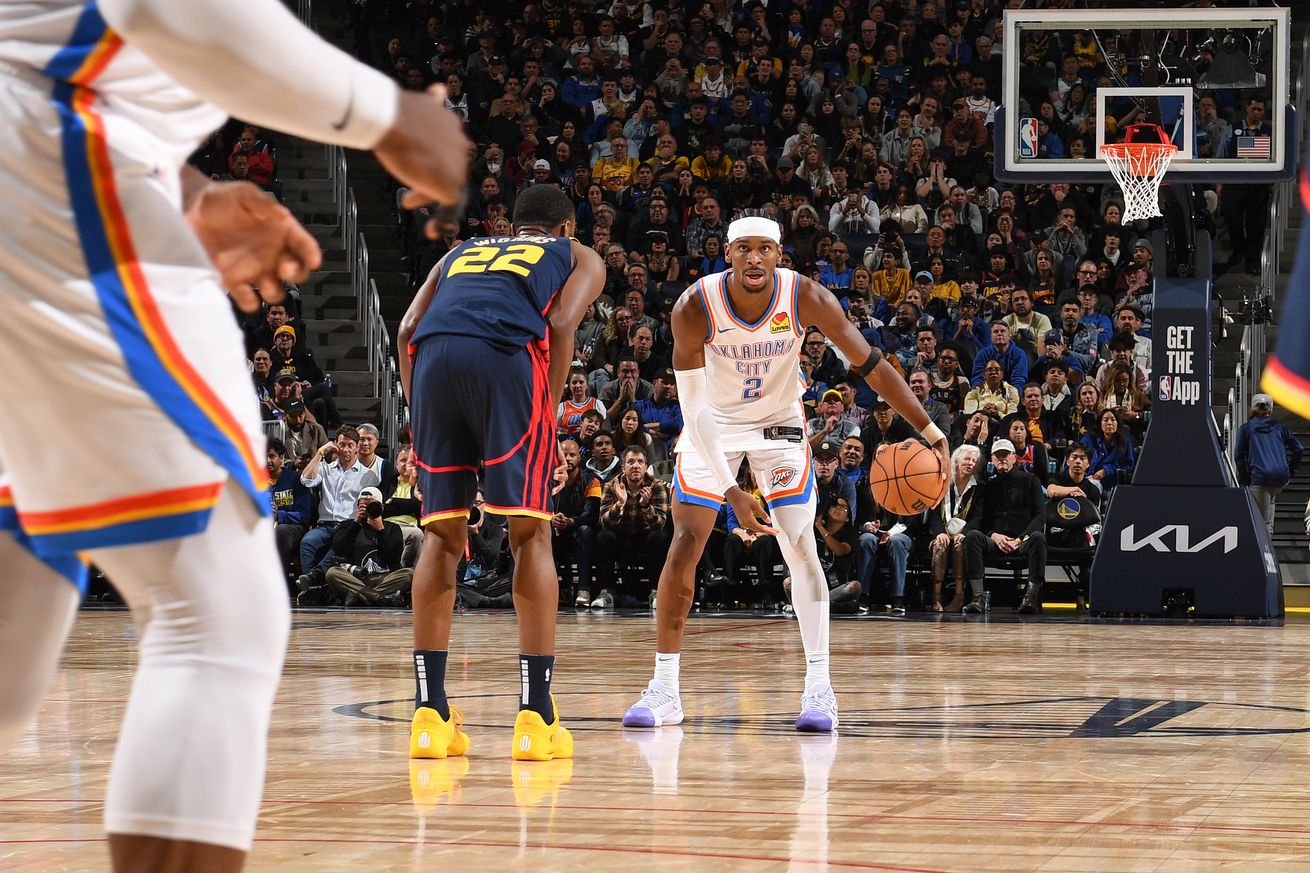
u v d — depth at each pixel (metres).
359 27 29.20
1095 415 18.97
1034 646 11.95
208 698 2.13
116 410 2.10
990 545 17.20
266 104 2.01
